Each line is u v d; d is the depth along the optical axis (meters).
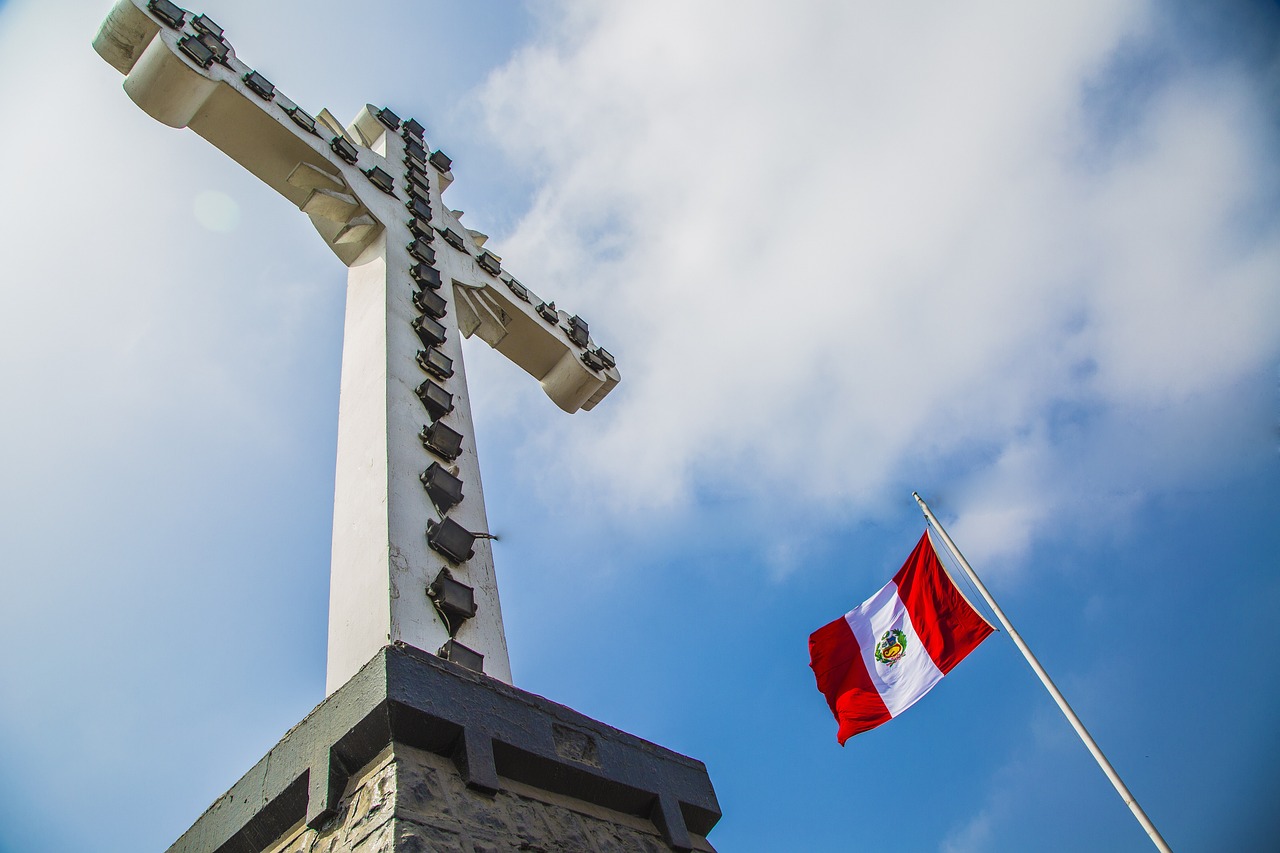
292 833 8.20
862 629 18.05
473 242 17.06
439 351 13.09
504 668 9.76
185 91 14.09
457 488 10.91
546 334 17.03
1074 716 14.56
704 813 9.95
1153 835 13.21
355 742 7.95
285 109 15.05
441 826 7.33
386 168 16.70
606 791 9.20
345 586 9.95
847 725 17.69
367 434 11.39
